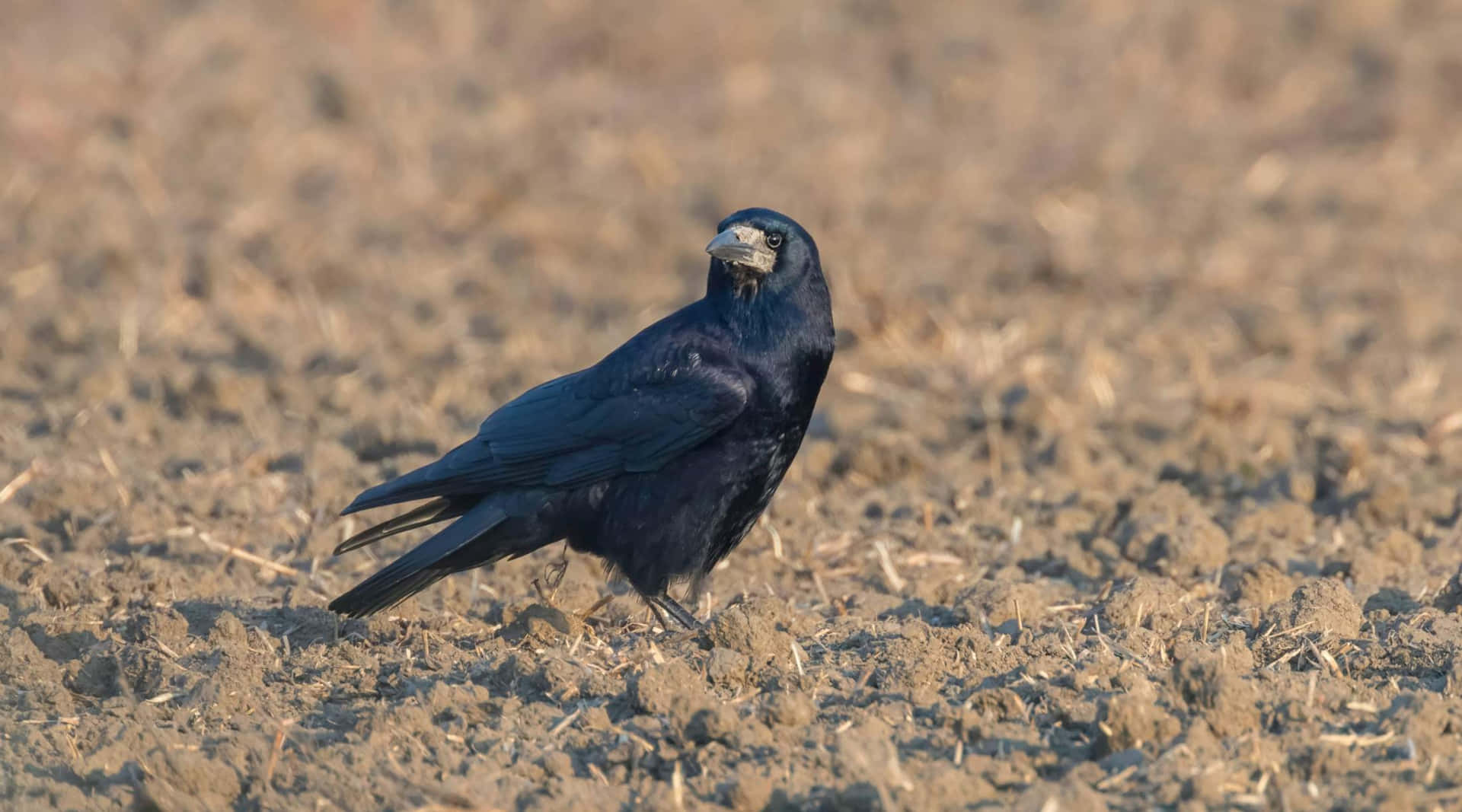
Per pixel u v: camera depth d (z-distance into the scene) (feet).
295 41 98.73
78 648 31.37
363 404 50.29
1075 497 42.73
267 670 29.96
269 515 40.96
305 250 70.74
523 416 32.32
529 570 37.17
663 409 31.86
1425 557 37.50
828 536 40.06
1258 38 99.60
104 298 63.62
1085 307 63.77
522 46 101.91
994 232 74.43
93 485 41.32
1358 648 28.96
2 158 81.41
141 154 83.05
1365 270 68.03
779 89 94.84
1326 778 23.41
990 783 23.88
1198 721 24.73
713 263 33.09
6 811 23.99
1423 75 93.30
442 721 27.17
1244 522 39.40
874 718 25.76
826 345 33.09
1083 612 33.50
